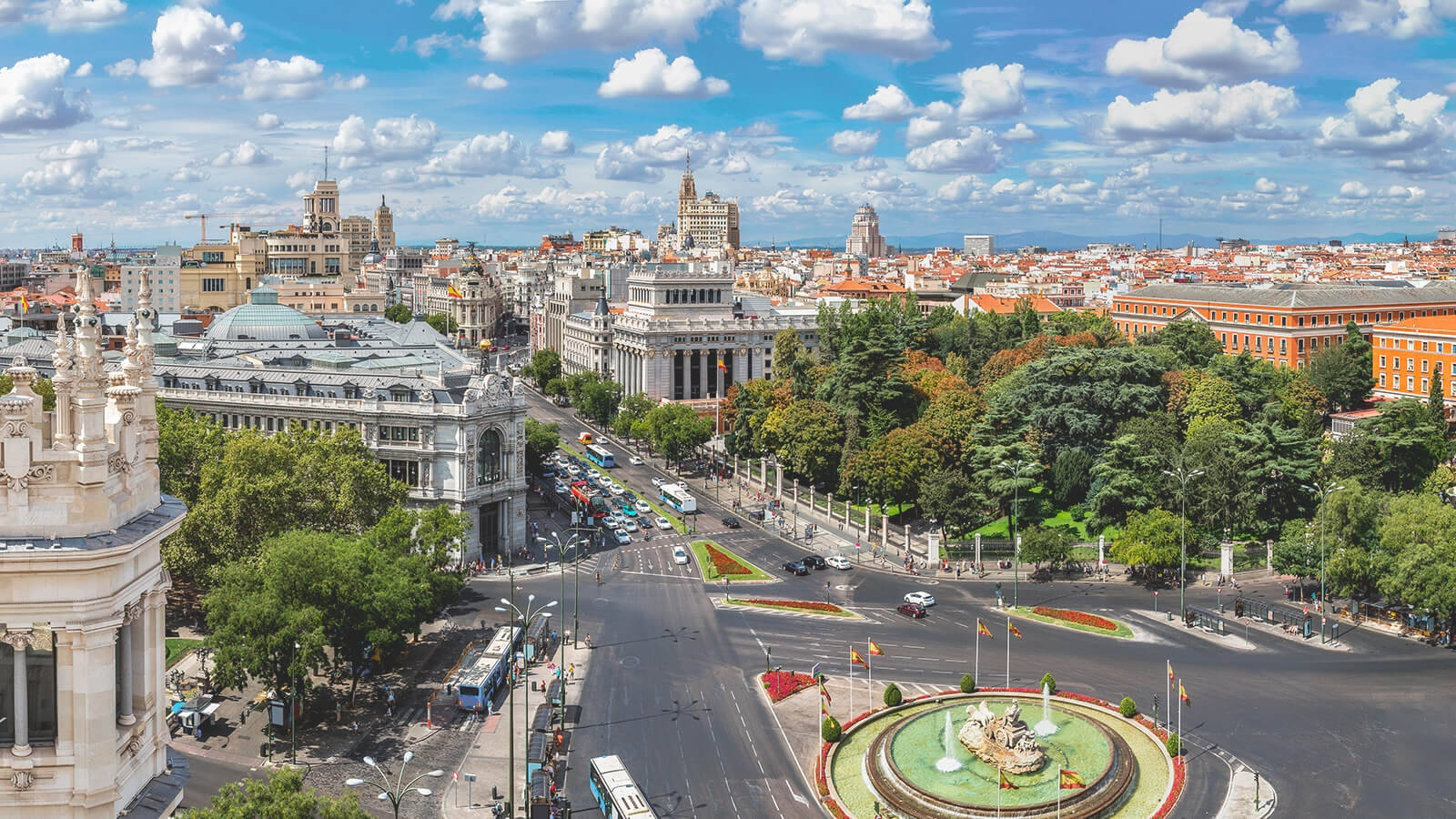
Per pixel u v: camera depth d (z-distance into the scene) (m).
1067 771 108.06
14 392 38.28
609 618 162.00
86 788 38.88
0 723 38.91
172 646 143.50
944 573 186.62
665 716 127.31
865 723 124.75
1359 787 109.19
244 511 150.75
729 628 157.75
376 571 131.50
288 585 121.06
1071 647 149.88
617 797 101.19
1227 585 178.50
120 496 40.44
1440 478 194.38
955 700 130.50
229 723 122.44
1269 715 126.31
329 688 133.25
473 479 188.00
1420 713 127.00
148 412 43.56
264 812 72.12
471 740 120.12
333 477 161.50
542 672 139.88
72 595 38.16
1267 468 193.25
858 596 173.75
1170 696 131.88
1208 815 103.62
